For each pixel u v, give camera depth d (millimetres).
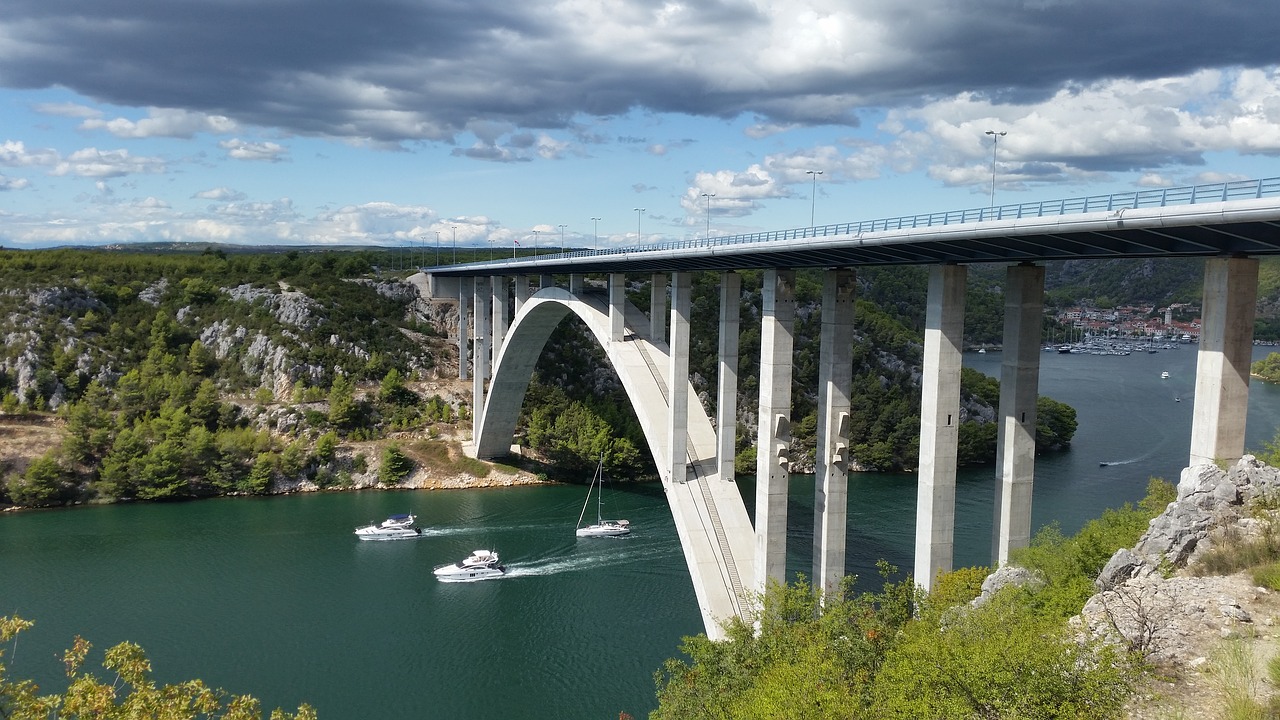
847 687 17422
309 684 37281
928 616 20500
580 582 49531
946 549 26797
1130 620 16125
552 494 70062
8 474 65562
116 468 66812
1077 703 13352
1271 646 14406
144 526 59969
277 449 73438
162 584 48562
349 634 42219
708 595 33938
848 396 32031
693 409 44688
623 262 44312
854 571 47375
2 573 50125
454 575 49625
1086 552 22016
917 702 14352
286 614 44562
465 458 75688
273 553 54406
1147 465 67688
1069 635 15516
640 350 47469
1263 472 18984
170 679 37375
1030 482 25594
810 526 58219
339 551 55000
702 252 35344
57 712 16484
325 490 71250
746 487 70000
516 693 36812
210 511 64312
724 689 22453
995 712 13734
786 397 34031
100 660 38750
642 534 58969
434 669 38781
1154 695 13555
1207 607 16047
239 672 38188
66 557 53062
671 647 41156
